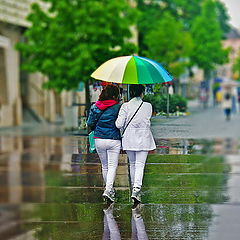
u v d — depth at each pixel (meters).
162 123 14.09
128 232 10.90
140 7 65.50
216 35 91.25
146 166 14.41
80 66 32.81
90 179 14.70
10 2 43.62
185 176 15.30
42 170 22.62
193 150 15.84
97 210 12.54
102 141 12.09
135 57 12.02
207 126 38.94
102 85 13.96
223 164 21.12
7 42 45.62
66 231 11.23
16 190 18.78
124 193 13.71
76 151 14.42
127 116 11.84
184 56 64.94
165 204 12.97
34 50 36.44
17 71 48.78
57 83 35.41
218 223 11.55
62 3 34.31
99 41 33.56
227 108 54.59
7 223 14.09
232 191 14.98
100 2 34.81
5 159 26.23
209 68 94.31
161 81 11.73
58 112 50.91
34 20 36.41
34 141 33.91
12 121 47.81
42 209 14.96
